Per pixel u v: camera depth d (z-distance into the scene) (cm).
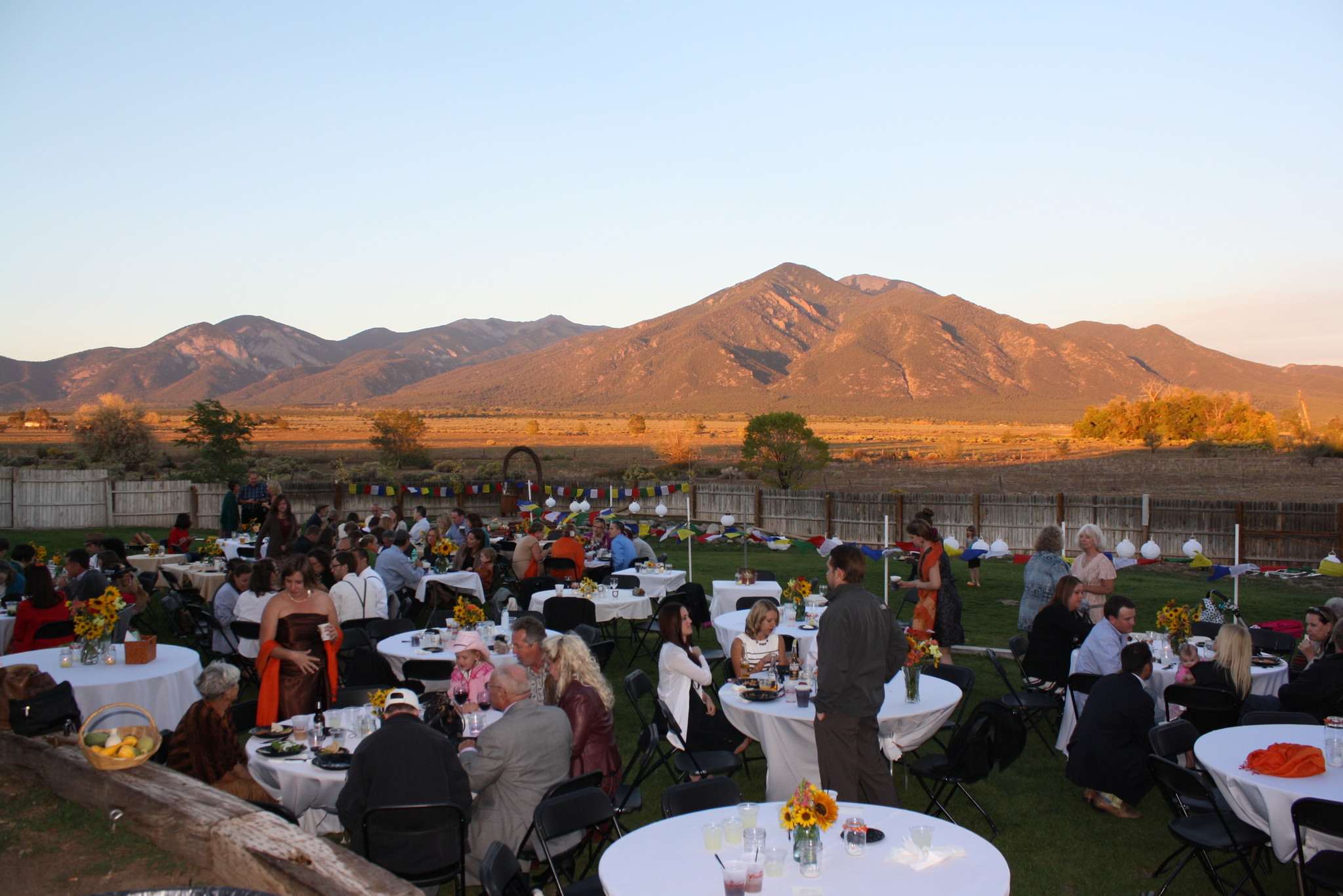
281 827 457
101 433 4866
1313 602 1487
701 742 668
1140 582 1705
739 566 1923
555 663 580
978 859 378
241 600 916
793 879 361
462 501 2716
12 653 824
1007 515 2125
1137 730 610
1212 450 6197
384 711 488
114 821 510
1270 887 529
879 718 593
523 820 496
